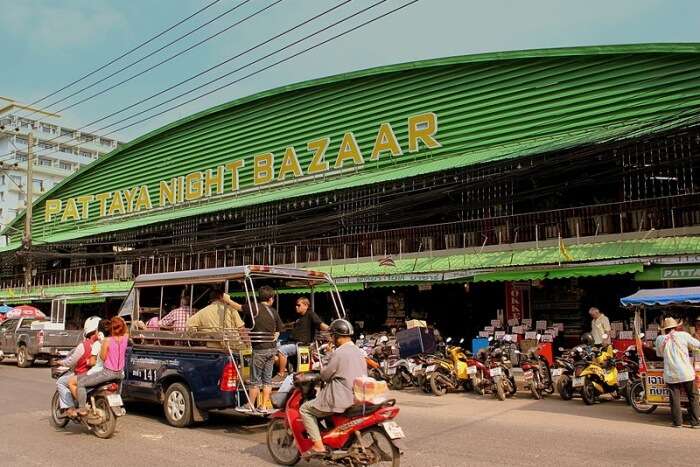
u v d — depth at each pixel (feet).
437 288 64.28
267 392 28.27
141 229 88.17
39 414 34.73
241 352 28.55
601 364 39.40
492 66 58.70
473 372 42.80
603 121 51.24
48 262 117.50
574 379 38.34
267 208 70.59
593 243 46.83
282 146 76.43
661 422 32.07
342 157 69.15
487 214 54.85
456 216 57.31
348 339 22.03
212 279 30.45
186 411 30.01
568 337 54.39
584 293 54.44
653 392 33.17
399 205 53.78
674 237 43.52
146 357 32.83
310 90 73.97
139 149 98.17
